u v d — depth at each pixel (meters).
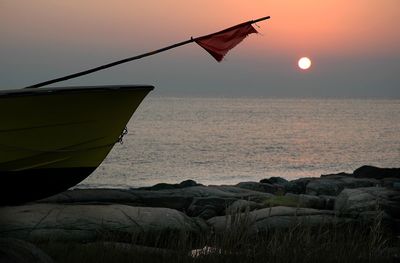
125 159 42.38
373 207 10.79
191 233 9.56
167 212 9.90
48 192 10.14
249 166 39.56
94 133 9.80
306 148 54.38
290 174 35.44
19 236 8.91
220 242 8.12
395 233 10.45
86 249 8.11
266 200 11.81
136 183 31.09
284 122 108.19
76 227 9.19
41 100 9.10
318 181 15.74
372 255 8.18
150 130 77.31
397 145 58.84
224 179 32.31
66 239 8.95
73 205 9.91
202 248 8.27
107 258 7.77
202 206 11.37
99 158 10.15
